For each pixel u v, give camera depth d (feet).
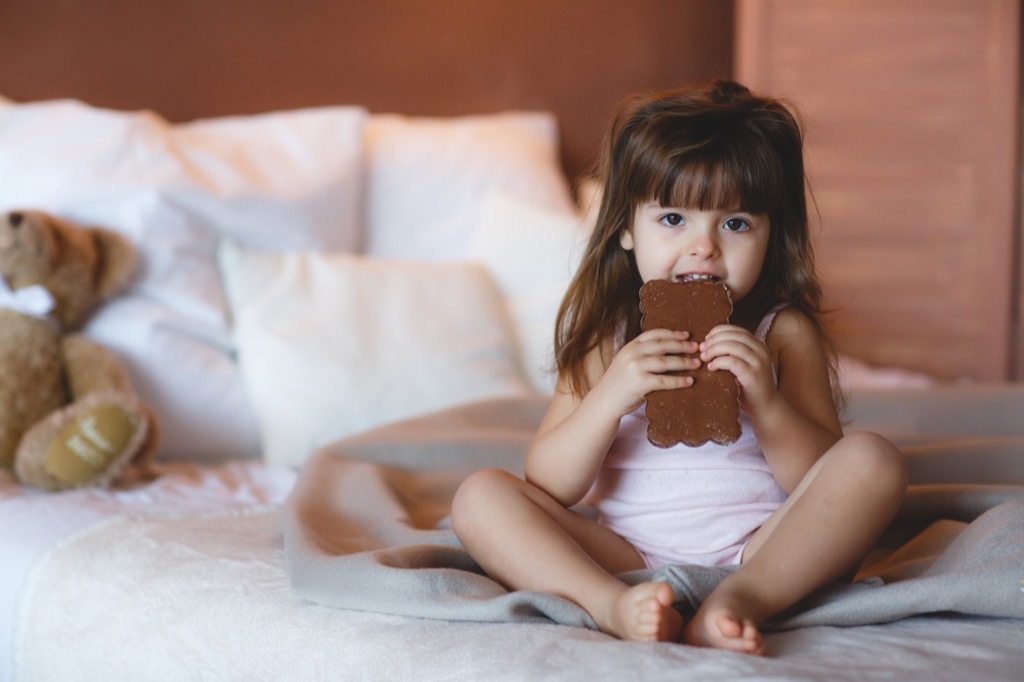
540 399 7.14
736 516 4.27
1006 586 3.53
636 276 4.69
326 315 7.72
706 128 4.31
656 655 3.20
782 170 4.40
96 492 6.14
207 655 4.16
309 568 4.14
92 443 6.17
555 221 8.91
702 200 4.22
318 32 10.05
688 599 3.70
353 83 10.21
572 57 10.89
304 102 10.05
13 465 6.53
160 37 9.53
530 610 3.72
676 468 4.34
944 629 3.56
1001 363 11.17
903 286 11.28
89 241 7.24
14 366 6.69
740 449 4.33
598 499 4.50
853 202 11.27
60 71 9.25
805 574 3.58
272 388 7.39
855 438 3.82
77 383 6.91
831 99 11.18
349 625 3.86
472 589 3.89
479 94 10.64
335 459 5.75
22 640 5.02
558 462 4.22
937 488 4.72
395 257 9.22
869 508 3.67
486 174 9.62
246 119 9.20
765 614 3.49
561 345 4.76
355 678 3.61
